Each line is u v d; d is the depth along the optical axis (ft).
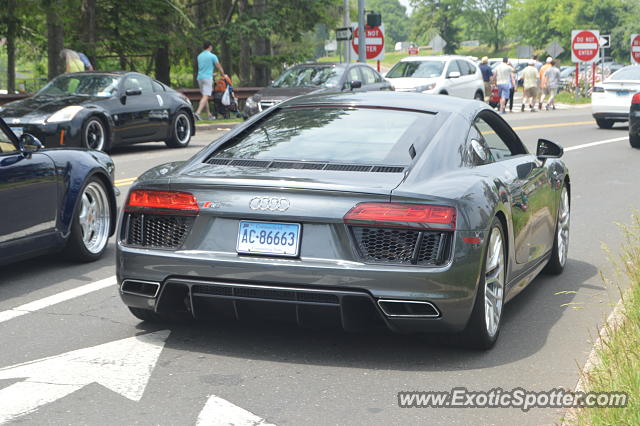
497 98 109.50
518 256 18.88
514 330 18.39
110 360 15.97
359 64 76.48
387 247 15.19
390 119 17.88
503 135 20.29
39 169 22.77
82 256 24.64
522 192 18.88
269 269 15.38
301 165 16.42
